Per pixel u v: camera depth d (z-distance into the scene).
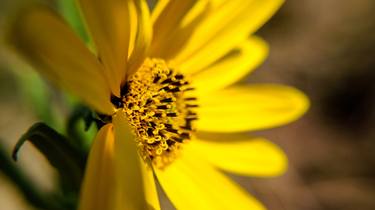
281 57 0.28
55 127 0.14
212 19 0.13
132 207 0.11
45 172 0.19
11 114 0.21
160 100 0.13
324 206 0.26
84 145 0.13
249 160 0.14
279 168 0.14
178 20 0.13
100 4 0.11
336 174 0.27
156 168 0.13
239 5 0.13
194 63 0.14
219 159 0.14
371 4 0.29
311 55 0.28
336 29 0.29
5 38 0.09
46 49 0.10
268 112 0.14
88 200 0.11
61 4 0.13
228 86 0.14
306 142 0.27
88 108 0.12
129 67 0.13
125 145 0.11
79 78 0.11
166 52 0.13
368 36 0.28
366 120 0.28
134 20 0.12
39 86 0.14
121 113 0.12
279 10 0.28
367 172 0.27
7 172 0.13
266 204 0.25
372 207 0.26
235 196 0.14
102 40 0.11
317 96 0.28
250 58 0.14
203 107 0.14
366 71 0.28
